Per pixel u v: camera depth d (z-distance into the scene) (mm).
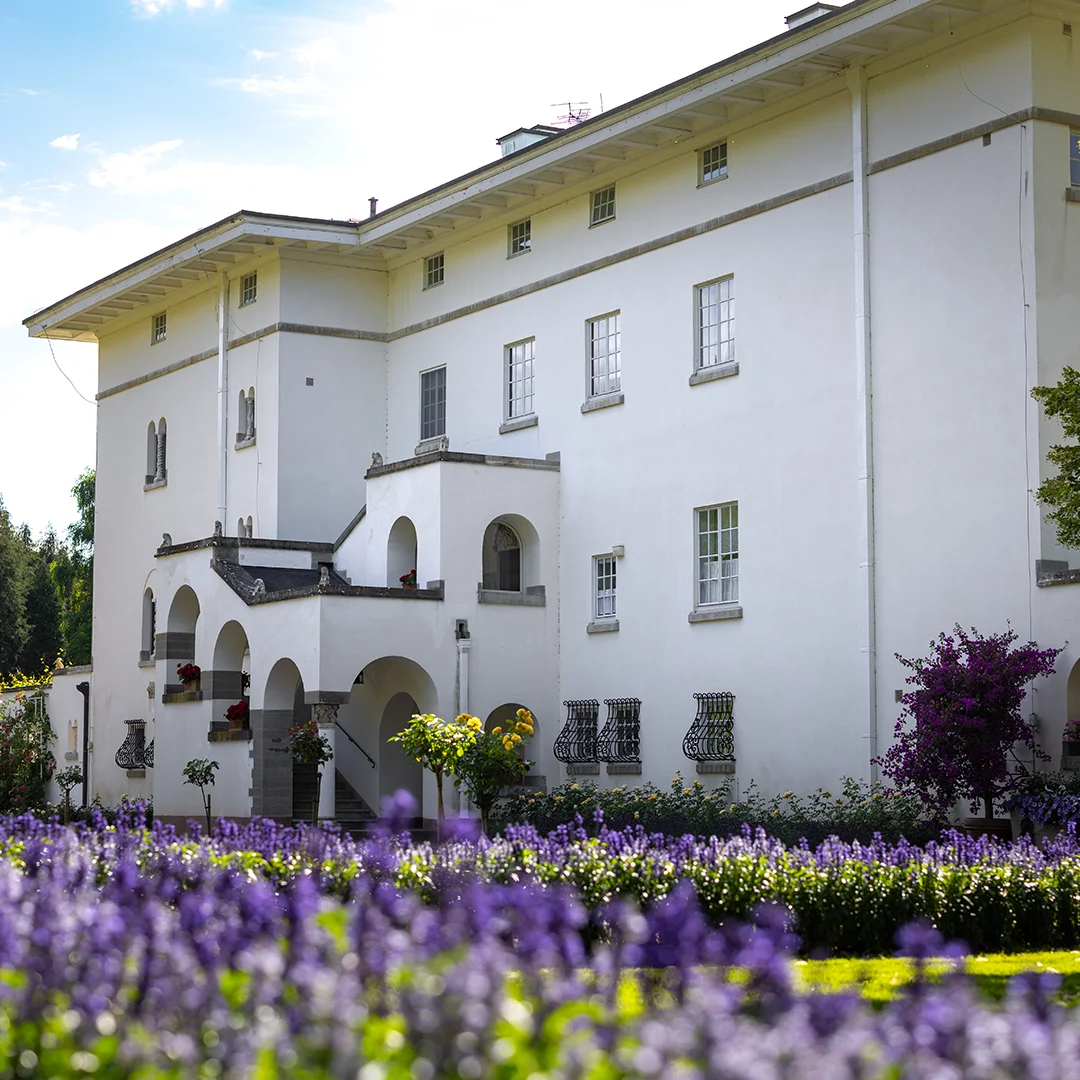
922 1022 5637
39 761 42062
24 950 7215
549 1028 6004
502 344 32250
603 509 29438
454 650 29047
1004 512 22047
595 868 13312
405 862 12859
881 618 23797
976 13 22766
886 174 24219
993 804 21188
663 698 27844
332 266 35406
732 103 26438
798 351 25594
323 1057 5988
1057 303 22109
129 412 40750
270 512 34594
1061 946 14945
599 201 30141
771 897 13633
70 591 72812
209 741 30953
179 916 8109
